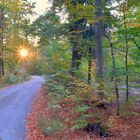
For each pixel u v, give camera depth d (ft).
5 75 131.44
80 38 56.90
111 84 44.39
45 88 82.58
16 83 129.39
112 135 39.17
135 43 46.16
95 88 37.32
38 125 42.09
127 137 38.81
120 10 40.16
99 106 41.57
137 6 40.19
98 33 39.47
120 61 52.11
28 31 61.00
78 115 43.93
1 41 126.52
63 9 58.44
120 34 44.83
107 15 41.22
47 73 74.33
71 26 58.54
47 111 51.88
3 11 119.55
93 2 43.06
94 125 39.47
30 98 72.90
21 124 43.50
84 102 39.19
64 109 49.80
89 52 55.47
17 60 154.20
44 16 60.75
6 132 38.86
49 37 60.49
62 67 56.70
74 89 42.93
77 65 55.93
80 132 39.42
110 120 40.27
